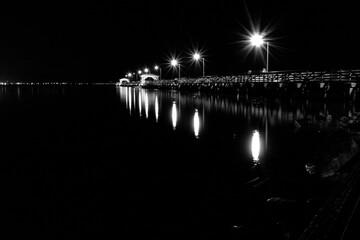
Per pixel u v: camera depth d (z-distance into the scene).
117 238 6.43
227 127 18.27
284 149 12.01
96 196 8.56
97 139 16.44
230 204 7.39
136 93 68.50
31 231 6.77
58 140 16.39
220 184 8.82
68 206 7.95
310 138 13.42
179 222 6.84
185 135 16.58
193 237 6.21
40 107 36.41
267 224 5.93
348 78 25.86
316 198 6.35
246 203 7.28
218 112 25.48
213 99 39.31
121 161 11.95
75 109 33.44
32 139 16.75
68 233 6.68
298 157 10.38
